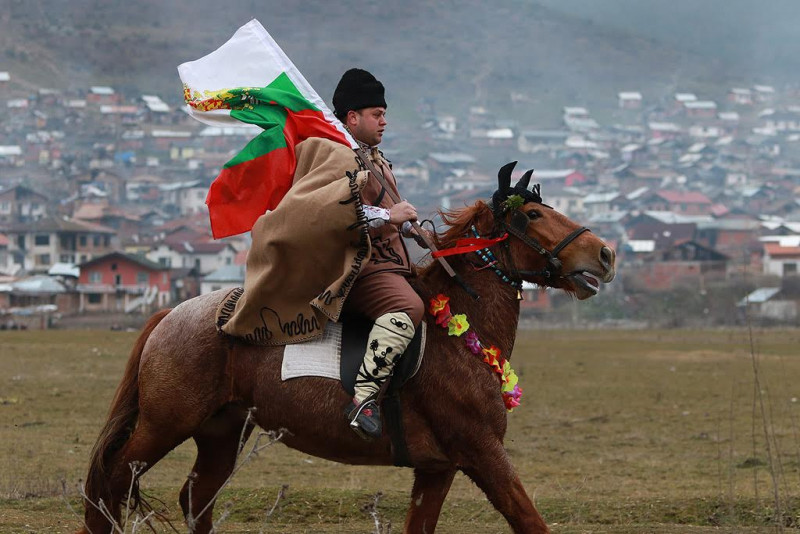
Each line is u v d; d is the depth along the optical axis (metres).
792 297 68.31
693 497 9.79
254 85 6.83
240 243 93.25
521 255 6.47
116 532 6.56
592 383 25.75
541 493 10.95
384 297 6.24
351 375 6.20
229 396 6.47
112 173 130.25
